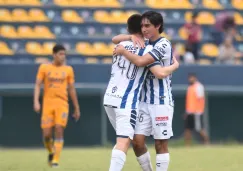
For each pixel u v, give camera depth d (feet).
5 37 246.88
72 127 202.69
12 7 259.60
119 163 78.33
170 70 79.71
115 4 269.23
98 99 205.16
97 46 249.96
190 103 203.51
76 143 202.69
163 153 84.38
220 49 241.35
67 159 137.39
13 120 202.28
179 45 254.88
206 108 210.79
